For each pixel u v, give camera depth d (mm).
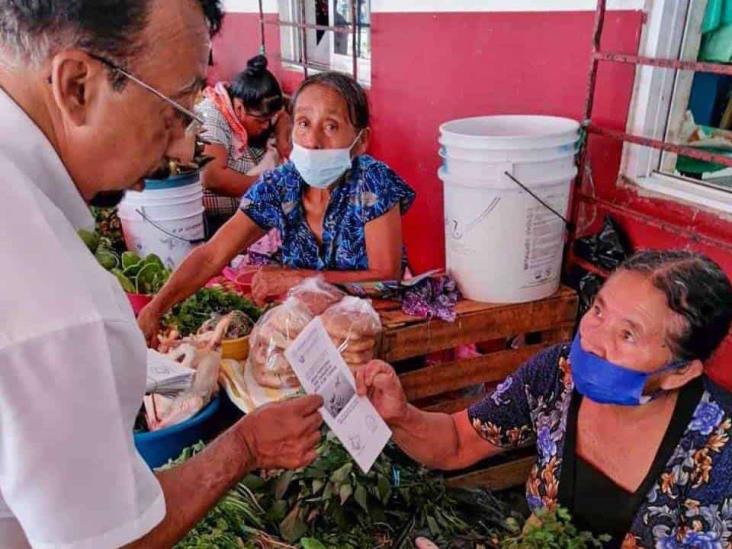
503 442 1396
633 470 1153
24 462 632
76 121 719
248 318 2008
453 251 1918
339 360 1185
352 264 2072
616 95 1911
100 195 856
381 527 1339
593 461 1207
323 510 1314
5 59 688
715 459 1078
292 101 1992
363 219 2010
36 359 612
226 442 981
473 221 1799
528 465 1941
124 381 703
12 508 678
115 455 685
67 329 627
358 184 1999
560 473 1240
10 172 655
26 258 626
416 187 3062
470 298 1916
